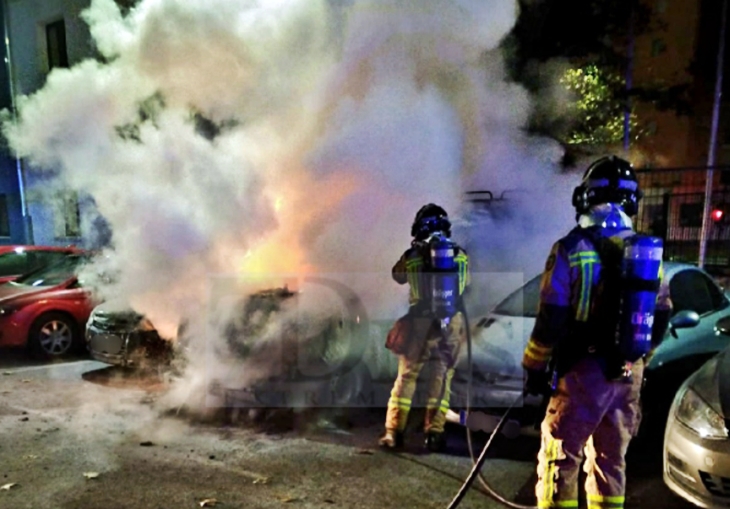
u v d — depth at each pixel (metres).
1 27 13.73
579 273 2.57
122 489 3.59
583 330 2.62
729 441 2.93
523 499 3.46
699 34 15.57
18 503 3.42
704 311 4.70
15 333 6.79
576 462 2.64
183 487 3.61
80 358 7.16
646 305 2.50
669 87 11.35
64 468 3.90
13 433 4.56
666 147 16.12
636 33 10.82
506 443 4.25
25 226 12.73
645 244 2.48
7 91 13.59
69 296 7.21
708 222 9.23
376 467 3.90
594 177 2.72
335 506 3.37
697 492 3.03
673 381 4.12
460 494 3.02
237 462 3.99
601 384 2.59
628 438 2.73
